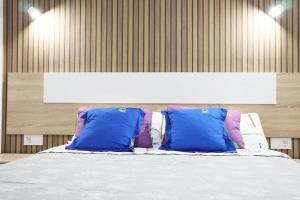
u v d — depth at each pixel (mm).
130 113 2430
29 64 3100
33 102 3051
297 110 2898
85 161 1818
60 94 3029
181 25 3049
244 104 2936
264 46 2982
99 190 1137
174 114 2436
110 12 3084
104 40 3076
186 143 2254
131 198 1030
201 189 1156
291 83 2908
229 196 1054
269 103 2912
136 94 2990
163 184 1239
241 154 2127
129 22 3074
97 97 3010
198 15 3041
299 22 2969
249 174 1450
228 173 1473
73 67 3078
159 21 3061
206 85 2955
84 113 2600
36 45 3105
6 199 997
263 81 2920
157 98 2977
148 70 3045
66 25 3090
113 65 3064
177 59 3033
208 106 2955
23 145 3076
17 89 3068
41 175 1407
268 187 1188
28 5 3121
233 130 2467
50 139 3053
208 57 3016
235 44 3000
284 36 2975
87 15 3082
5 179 1313
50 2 3105
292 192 1109
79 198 1025
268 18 2988
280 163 1772
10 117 3068
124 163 1750
